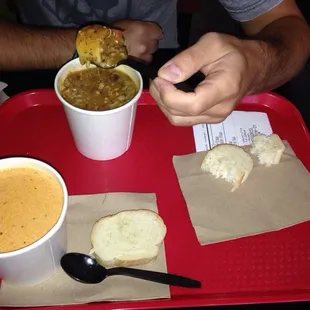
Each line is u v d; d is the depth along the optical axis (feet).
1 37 4.05
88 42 2.84
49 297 2.37
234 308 2.45
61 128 3.36
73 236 2.62
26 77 4.37
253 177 3.00
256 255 2.66
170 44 4.97
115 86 3.01
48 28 4.30
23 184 2.37
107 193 2.85
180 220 2.81
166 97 2.50
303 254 2.68
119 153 3.14
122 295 2.39
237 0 4.16
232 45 2.76
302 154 3.29
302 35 3.93
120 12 4.58
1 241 2.17
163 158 3.17
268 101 3.59
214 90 2.53
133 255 2.50
